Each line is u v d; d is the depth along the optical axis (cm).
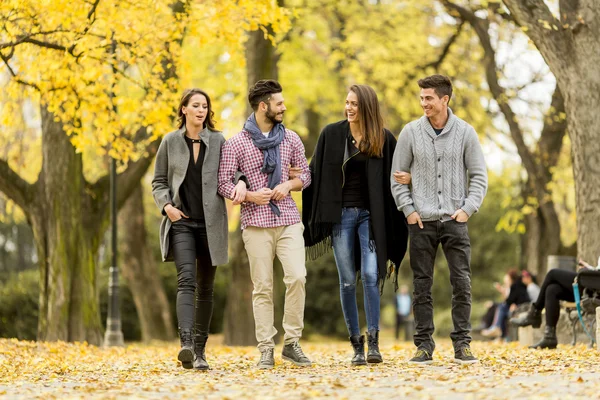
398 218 847
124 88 1873
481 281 3962
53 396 628
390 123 2578
